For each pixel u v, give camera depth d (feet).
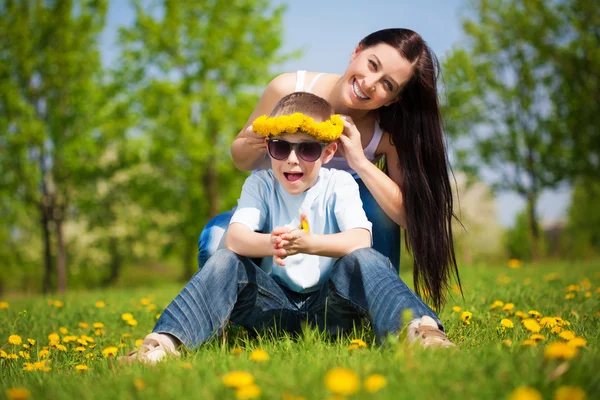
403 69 9.89
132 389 5.51
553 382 5.14
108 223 72.59
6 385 6.52
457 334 9.23
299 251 8.41
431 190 10.44
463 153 60.39
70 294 26.94
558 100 59.00
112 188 69.21
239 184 63.00
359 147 9.86
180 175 60.03
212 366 6.49
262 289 9.02
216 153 54.54
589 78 57.77
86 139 52.13
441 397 4.85
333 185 9.32
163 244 73.51
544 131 59.62
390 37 10.03
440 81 11.16
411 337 7.30
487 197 63.46
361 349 7.41
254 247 8.61
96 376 6.62
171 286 35.45
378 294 8.07
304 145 8.79
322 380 5.39
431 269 10.41
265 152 10.91
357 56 10.19
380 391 4.95
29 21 50.72
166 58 55.01
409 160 10.35
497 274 26.40
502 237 104.68
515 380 5.19
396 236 10.78
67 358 9.29
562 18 58.08
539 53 58.39
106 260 80.48
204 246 10.62
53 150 51.90
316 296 9.32
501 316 11.32
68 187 56.29
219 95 54.65
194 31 54.44
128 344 10.95
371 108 10.21
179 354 7.80
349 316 9.15
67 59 50.16
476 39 59.88
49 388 6.02
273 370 6.04
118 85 53.21
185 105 52.70
